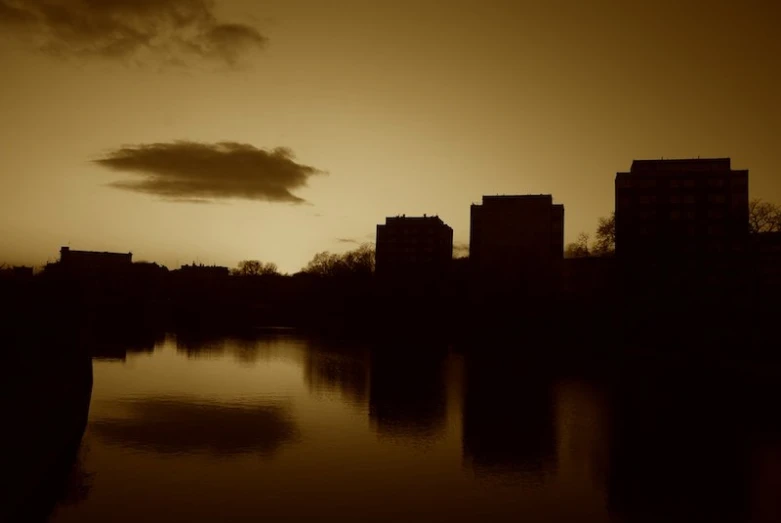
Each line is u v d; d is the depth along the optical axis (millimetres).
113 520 18828
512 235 136000
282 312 152625
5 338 21719
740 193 100688
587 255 113375
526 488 22453
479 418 35250
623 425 33500
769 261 69312
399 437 30266
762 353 61844
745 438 30375
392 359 66688
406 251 176750
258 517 19109
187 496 21047
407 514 19578
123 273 193125
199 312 155625
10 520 17562
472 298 117438
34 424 20422
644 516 19625
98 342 80438
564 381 50875
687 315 68875
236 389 44906
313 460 25859
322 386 46906
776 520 19266
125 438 29328
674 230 79750
